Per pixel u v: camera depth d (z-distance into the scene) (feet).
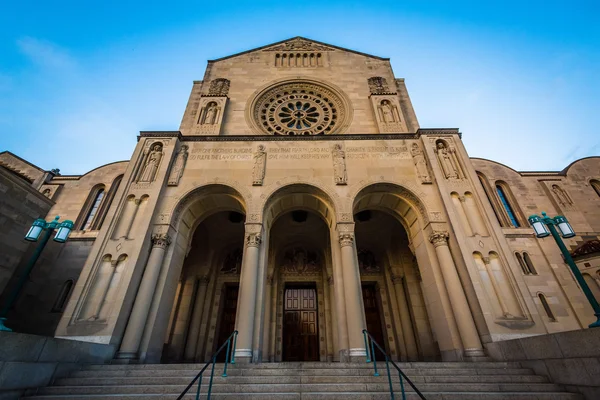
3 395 22.29
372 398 23.84
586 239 62.23
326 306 63.46
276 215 55.01
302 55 87.35
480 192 49.19
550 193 70.28
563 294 55.11
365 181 51.37
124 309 38.83
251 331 38.17
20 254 43.88
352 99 74.74
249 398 23.70
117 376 28.63
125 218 46.52
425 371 29.63
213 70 82.02
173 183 50.90
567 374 25.27
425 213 48.65
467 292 41.27
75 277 57.98
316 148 56.18
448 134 57.41
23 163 74.28
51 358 27.22
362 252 72.69
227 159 54.60
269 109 75.56
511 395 23.91
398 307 63.77
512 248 60.85
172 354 55.98
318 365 30.81
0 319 25.38
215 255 69.31
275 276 66.44
